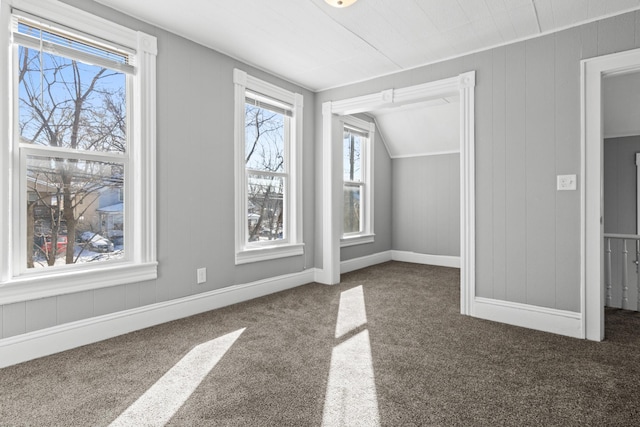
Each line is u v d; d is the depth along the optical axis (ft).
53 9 6.95
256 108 11.88
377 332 8.45
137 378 6.10
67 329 7.25
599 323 8.02
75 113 7.50
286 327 8.72
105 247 8.02
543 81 8.73
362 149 17.76
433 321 9.30
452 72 10.27
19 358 6.63
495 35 8.91
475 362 6.84
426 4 7.60
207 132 9.88
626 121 14.19
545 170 8.73
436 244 18.15
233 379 6.11
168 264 9.05
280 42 9.51
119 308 8.13
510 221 9.23
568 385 5.96
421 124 16.96
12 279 6.60
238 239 10.84
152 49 8.54
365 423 4.90
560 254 8.57
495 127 9.42
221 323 8.96
